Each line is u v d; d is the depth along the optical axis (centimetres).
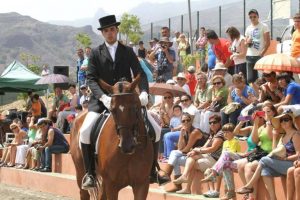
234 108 1343
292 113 1082
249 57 1541
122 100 862
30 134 2000
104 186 964
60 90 2189
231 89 1455
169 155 1430
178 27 2630
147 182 928
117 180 919
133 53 986
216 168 1180
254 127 1157
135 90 898
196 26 2481
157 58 1928
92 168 987
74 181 1638
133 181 919
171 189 1316
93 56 979
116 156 898
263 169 1086
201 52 2139
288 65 1294
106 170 918
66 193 1678
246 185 1110
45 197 1675
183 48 2227
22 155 1991
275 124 1095
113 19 975
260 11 2197
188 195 1273
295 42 1434
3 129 2436
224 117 1362
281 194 1102
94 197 1080
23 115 2400
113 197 929
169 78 1922
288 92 1216
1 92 2681
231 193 1176
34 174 1852
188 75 1758
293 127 1082
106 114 969
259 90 1386
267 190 1093
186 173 1275
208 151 1270
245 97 1375
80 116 1079
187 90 1678
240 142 1302
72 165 1756
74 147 1067
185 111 1419
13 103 3781
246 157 1163
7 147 2102
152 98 1897
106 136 919
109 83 975
